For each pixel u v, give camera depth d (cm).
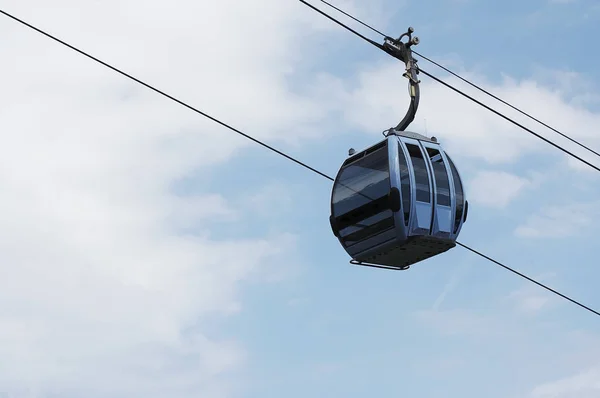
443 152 2308
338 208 2314
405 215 2192
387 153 2231
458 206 2275
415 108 2281
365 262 2339
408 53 2291
